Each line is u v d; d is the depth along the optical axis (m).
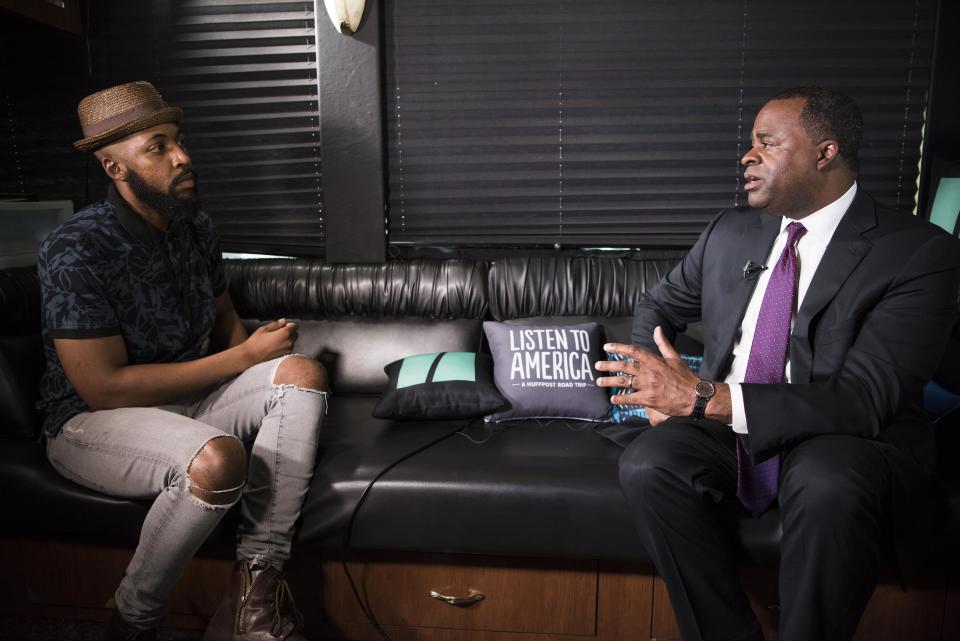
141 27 2.62
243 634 1.60
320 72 2.54
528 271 2.42
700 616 1.49
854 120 1.54
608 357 2.20
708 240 1.85
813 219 1.63
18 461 1.79
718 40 2.52
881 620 1.70
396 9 2.54
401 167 2.65
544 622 1.79
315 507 1.72
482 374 2.13
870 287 1.53
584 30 2.54
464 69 2.57
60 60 2.66
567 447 1.89
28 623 1.89
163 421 1.65
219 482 1.54
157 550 1.57
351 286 2.44
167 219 1.88
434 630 1.82
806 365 1.58
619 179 2.62
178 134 1.81
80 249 1.69
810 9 2.49
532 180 2.63
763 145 1.60
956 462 1.72
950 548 1.59
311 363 1.81
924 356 1.48
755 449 1.46
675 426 1.66
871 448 1.45
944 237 1.52
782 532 1.44
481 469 1.73
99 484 1.69
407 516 1.71
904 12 2.47
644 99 2.56
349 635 1.84
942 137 2.53
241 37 2.57
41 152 2.72
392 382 2.13
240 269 2.47
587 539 1.67
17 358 1.93
